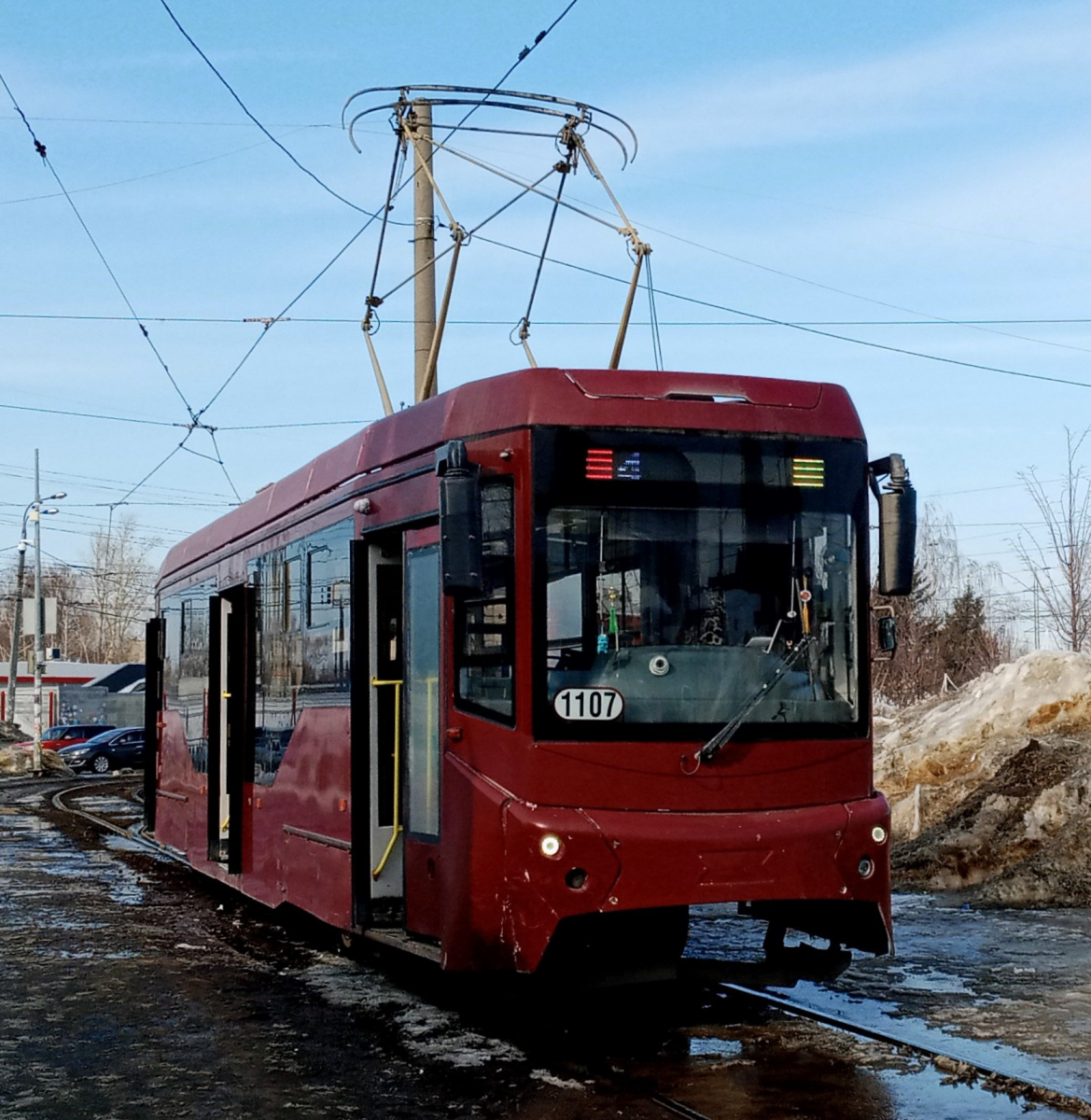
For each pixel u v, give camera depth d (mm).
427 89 13016
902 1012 8391
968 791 15523
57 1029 8281
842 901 7676
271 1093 6852
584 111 12344
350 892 9219
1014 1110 6410
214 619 13711
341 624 9719
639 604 7719
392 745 9328
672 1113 6387
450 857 7992
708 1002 8750
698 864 7379
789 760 7727
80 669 71000
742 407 8016
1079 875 12711
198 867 14133
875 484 8258
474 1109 6535
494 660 7816
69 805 29938
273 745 11367
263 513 12148
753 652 7797
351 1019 8469
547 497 7707
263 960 10609
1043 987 9094
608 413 7828
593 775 7496
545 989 8977
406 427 9031
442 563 7422
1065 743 14742
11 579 96938
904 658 38719
